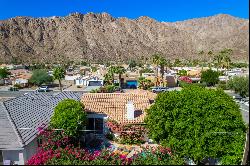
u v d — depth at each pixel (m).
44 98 40.12
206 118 21.48
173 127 22.14
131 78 101.00
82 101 37.62
